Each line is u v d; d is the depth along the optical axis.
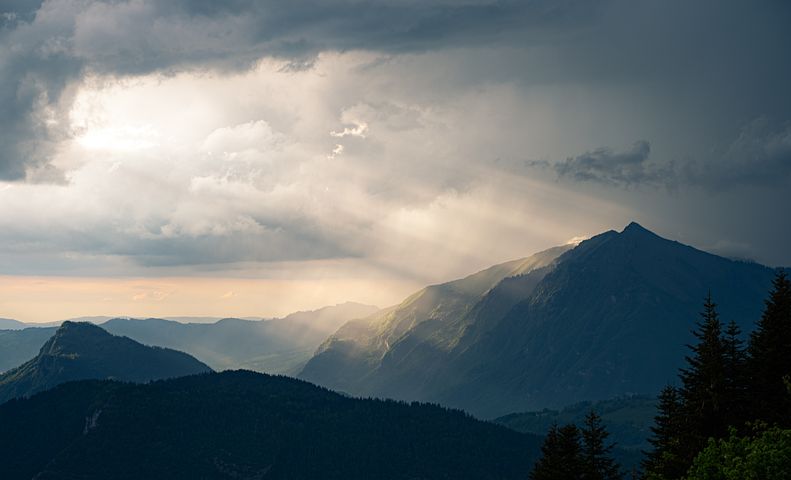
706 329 162.50
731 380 159.00
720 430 156.12
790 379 147.62
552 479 158.50
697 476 116.38
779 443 107.44
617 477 162.75
